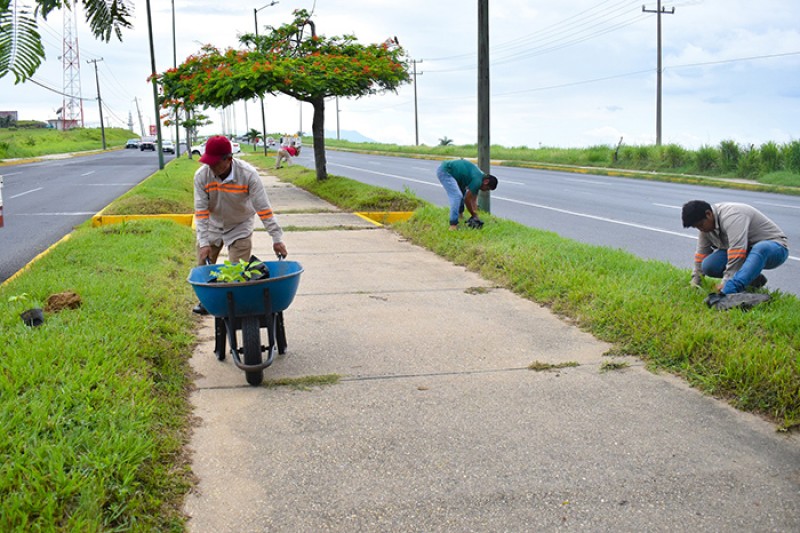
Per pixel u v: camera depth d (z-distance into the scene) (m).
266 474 3.67
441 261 9.51
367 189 16.20
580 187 23.66
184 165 30.83
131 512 3.12
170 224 11.44
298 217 14.05
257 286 4.70
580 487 3.57
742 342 5.15
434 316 6.70
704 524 3.27
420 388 4.87
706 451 3.97
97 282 6.63
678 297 6.36
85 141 86.69
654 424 4.31
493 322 6.48
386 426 4.27
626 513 3.35
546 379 5.05
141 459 3.45
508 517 3.31
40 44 1.61
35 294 6.12
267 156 44.47
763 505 3.42
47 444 3.36
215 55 18.08
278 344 5.52
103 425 3.67
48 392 3.91
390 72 18.70
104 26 1.87
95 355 4.56
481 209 12.40
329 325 6.39
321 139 20.19
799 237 12.14
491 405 4.59
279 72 16.44
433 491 3.53
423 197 19.20
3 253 10.51
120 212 12.98
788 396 4.40
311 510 3.35
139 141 80.06
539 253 8.60
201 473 3.67
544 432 4.20
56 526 2.89
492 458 3.87
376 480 3.63
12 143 52.16
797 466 3.81
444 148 52.16
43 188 22.70
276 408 4.52
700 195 20.72
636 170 32.09
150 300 6.26
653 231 12.92
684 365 5.13
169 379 4.82
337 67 17.89
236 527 3.20
